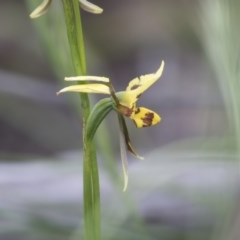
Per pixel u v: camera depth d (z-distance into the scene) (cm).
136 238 54
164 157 57
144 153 72
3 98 72
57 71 54
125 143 45
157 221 64
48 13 53
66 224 56
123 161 45
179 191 58
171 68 108
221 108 57
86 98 45
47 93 81
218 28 47
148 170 57
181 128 93
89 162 45
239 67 46
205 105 58
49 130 80
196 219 62
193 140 56
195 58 108
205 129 57
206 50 50
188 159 56
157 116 44
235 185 56
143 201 64
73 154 72
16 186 65
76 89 44
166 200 64
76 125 82
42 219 56
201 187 59
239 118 45
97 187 45
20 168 66
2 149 89
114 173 55
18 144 89
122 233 54
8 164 66
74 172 59
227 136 55
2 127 91
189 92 96
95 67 99
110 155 55
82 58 45
